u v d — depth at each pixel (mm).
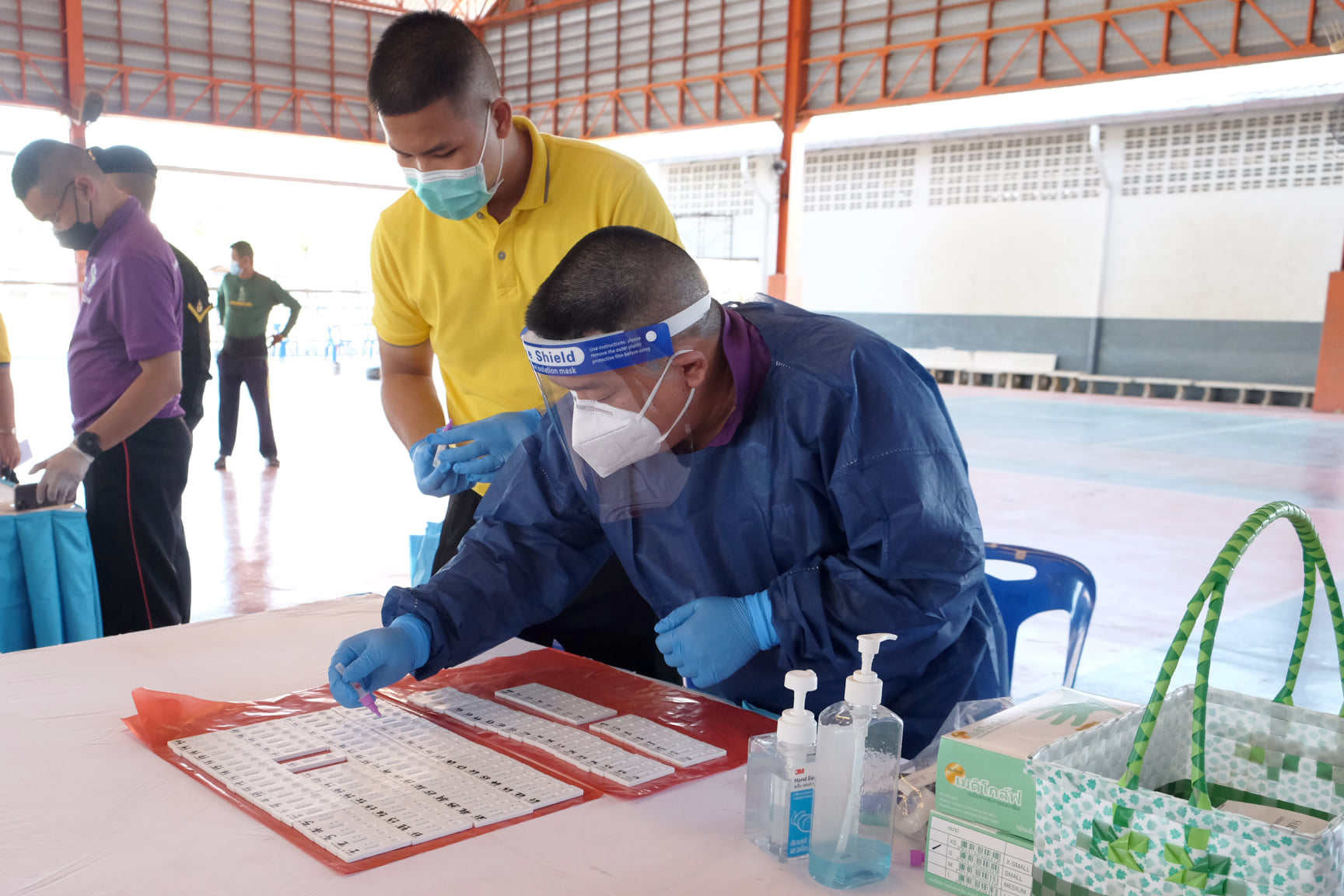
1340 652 806
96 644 1392
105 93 10859
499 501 1329
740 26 10961
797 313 1220
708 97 11344
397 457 6664
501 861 834
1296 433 8180
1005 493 5465
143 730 1070
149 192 2605
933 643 1096
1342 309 9633
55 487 2084
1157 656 3102
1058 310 11688
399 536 4531
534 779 974
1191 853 665
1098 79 9086
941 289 12547
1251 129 10273
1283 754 814
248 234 17062
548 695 1216
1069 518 4902
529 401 1776
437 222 1701
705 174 14195
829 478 1103
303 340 14625
